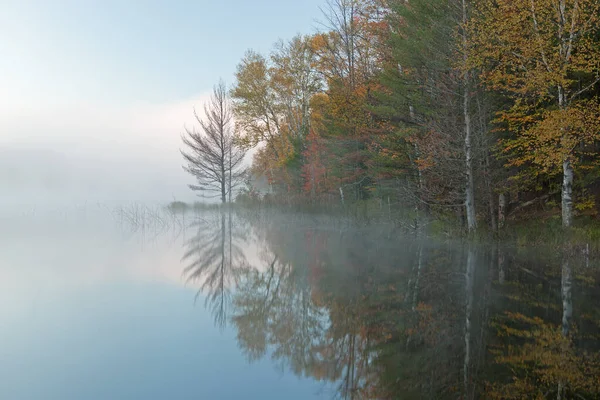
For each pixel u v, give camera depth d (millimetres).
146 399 4652
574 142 13586
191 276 11789
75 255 15141
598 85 16469
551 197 18000
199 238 21438
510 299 8750
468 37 16359
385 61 22344
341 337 6844
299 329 7266
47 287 10031
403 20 20438
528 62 15219
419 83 18984
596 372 5316
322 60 27578
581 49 14438
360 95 24719
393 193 21969
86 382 5055
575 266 12062
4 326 7094
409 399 4711
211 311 8266
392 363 5719
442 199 18047
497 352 6023
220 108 36469
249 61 39188
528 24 15062
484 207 18062
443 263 13102
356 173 25719
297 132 37594
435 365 5621
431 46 17453
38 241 19578
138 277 11391
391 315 7961
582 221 15297
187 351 6121
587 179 15289
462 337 6645
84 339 6520
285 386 5062
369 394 4879
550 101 16812
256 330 7129
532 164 17281
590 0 14156
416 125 19312
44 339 6504
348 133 25562
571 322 7223
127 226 27938
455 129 16672
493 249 15016
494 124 17656
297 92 37625
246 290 10227
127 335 6734
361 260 14250
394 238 19922
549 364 5531
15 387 4891
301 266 13445
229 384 5078
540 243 14445
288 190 37844
